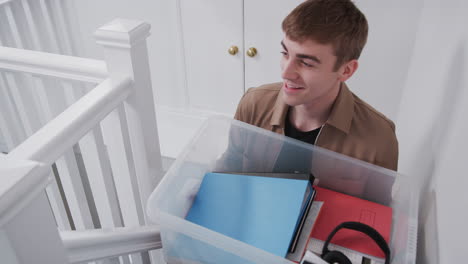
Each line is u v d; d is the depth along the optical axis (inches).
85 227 41.6
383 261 29.4
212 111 86.9
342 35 29.2
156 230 35.8
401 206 32.9
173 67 83.8
